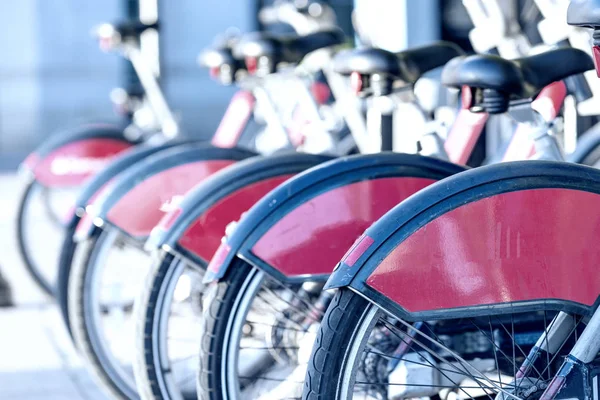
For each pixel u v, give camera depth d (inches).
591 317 103.1
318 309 132.8
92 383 186.5
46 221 244.7
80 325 161.5
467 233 99.7
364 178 123.5
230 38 213.9
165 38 485.7
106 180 174.4
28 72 515.5
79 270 162.2
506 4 164.2
